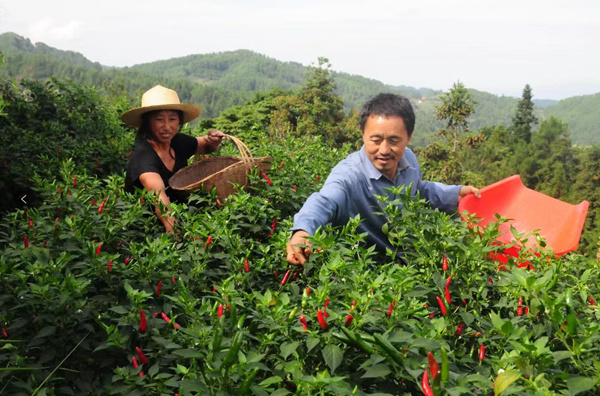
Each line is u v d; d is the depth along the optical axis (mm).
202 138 5668
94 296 2809
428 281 2770
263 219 3867
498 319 2135
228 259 3250
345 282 2561
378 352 1953
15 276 2824
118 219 3598
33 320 2670
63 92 8742
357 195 3713
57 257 3104
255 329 2389
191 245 3225
